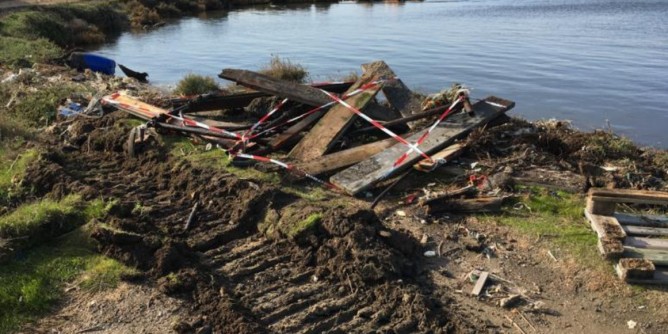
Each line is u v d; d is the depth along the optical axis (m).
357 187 7.15
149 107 10.10
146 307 4.93
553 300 5.25
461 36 29.17
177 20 39.31
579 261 5.81
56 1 34.72
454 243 6.21
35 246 5.84
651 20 34.66
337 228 5.84
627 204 7.14
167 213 6.69
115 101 10.53
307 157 8.16
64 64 17.06
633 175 7.96
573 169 8.16
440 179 7.73
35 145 8.74
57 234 6.07
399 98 10.26
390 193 7.41
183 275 5.29
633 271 5.36
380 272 5.32
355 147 8.46
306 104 9.67
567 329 4.86
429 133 8.41
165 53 25.47
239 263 5.66
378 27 33.62
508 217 6.75
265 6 49.75
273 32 32.06
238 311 4.83
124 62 23.08
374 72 10.88
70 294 5.12
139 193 7.22
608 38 27.77
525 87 17.91
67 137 9.28
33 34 24.25
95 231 5.76
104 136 8.90
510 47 25.39
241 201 6.73
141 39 30.27
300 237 5.91
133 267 5.48
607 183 7.61
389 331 4.69
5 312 4.80
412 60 22.36
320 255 5.67
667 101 16.25
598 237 6.04
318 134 8.63
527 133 9.26
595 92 17.27
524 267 5.76
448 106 9.32
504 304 5.13
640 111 15.37
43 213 6.10
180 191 7.29
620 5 44.22
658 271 5.50
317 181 7.53
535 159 8.23
